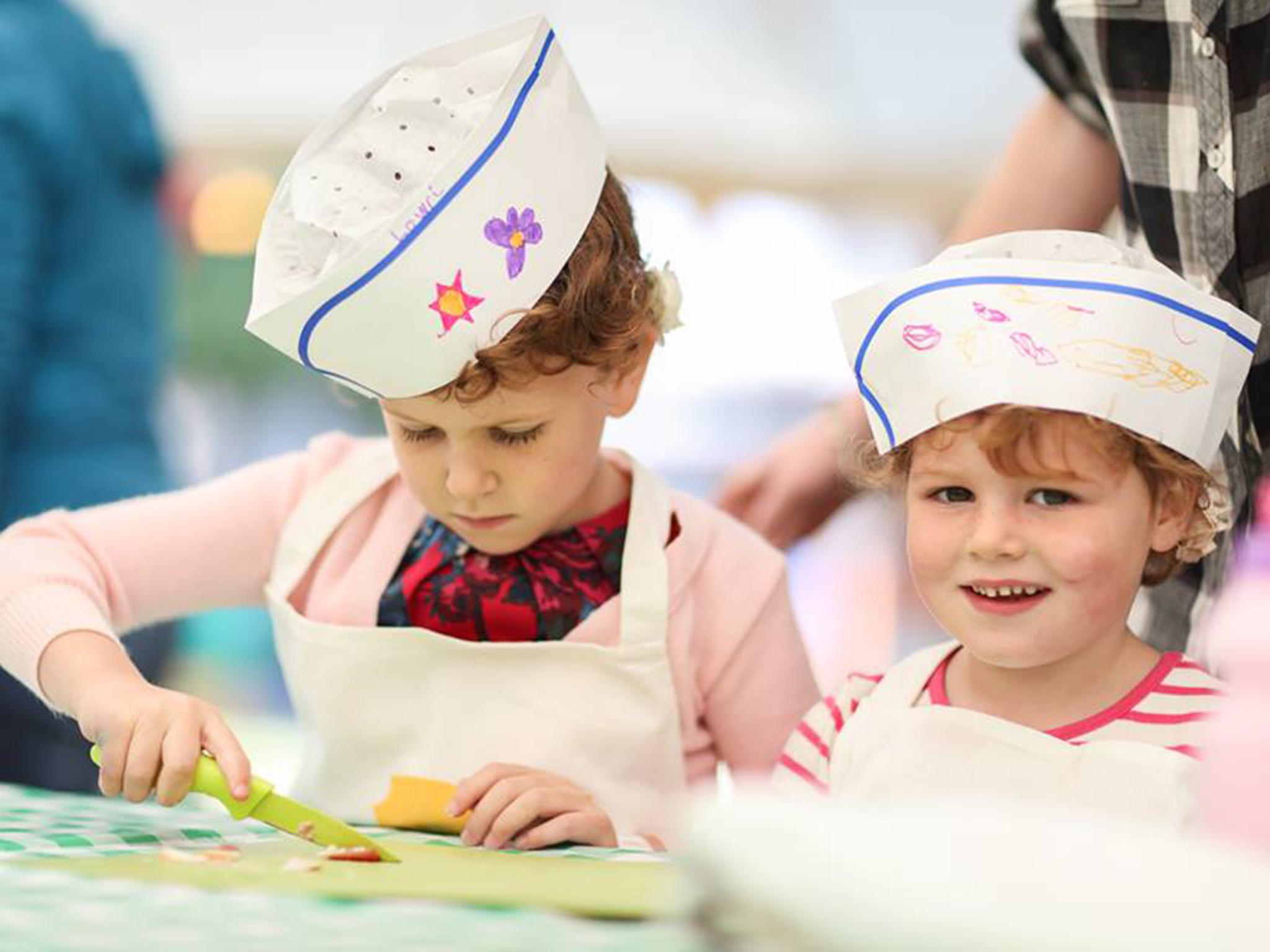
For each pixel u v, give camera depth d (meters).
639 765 2.03
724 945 1.02
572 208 1.95
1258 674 1.18
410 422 1.95
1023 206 2.32
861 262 6.77
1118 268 1.66
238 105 6.84
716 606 2.14
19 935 1.17
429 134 1.92
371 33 6.95
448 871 1.55
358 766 2.08
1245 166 1.87
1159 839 1.00
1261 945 0.87
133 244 3.03
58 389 2.88
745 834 1.00
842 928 0.90
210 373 6.67
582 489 2.04
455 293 1.84
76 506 2.85
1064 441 1.63
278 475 2.28
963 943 0.86
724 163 6.58
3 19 2.89
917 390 1.69
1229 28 1.86
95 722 1.83
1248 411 1.88
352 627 2.09
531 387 1.90
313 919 1.26
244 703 6.58
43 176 2.84
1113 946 0.85
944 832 0.98
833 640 6.04
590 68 6.83
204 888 1.38
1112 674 1.76
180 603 2.23
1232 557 1.92
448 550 2.15
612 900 1.35
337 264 1.82
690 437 6.74
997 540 1.65
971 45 6.78
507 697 2.04
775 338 6.77
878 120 6.87
